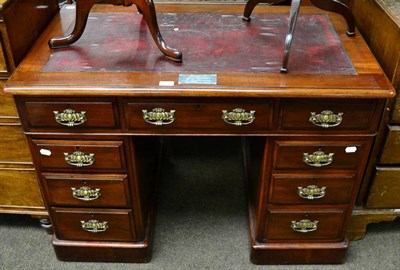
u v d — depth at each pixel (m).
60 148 1.32
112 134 1.29
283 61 1.23
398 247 1.67
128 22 1.51
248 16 1.51
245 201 1.85
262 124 1.27
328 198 1.43
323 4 1.39
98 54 1.33
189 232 1.72
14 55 1.28
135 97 1.21
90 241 1.56
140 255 1.58
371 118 1.25
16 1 1.26
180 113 1.24
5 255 1.64
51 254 1.64
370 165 1.46
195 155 2.07
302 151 1.32
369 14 1.45
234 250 1.65
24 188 1.54
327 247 1.54
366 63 1.30
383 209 1.57
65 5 1.63
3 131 1.41
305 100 1.22
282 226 1.50
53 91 1.19
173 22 1.50
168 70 1.26
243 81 1.21
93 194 1.42
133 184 1.41
